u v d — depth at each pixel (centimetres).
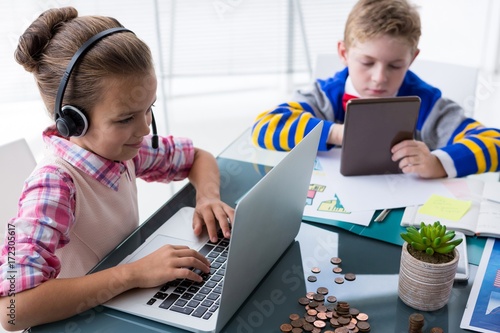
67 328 85
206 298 90
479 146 133
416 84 157
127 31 99
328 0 348
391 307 89
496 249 103
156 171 132
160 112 332
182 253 95
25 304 85
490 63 350
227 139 300
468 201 117
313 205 118
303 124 143
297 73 371
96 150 103
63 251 106
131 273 90
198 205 115
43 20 97
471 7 341
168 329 84
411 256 86
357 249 104
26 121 313
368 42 144
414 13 148
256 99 350
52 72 95
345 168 129
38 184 99
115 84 93
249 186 127
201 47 356
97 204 109
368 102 122
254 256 86
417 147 128
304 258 101
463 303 89
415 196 121
